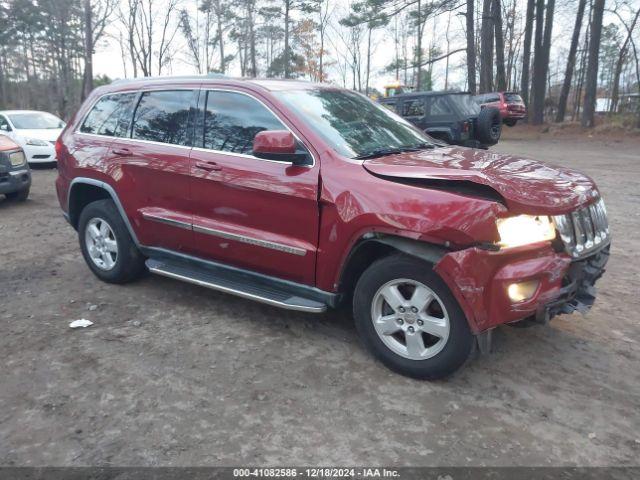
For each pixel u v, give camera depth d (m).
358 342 4.02
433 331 3.31
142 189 4.61
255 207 3.92
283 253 3.82
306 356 3.80
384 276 3.43
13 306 4.70
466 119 12.31
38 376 3.53
